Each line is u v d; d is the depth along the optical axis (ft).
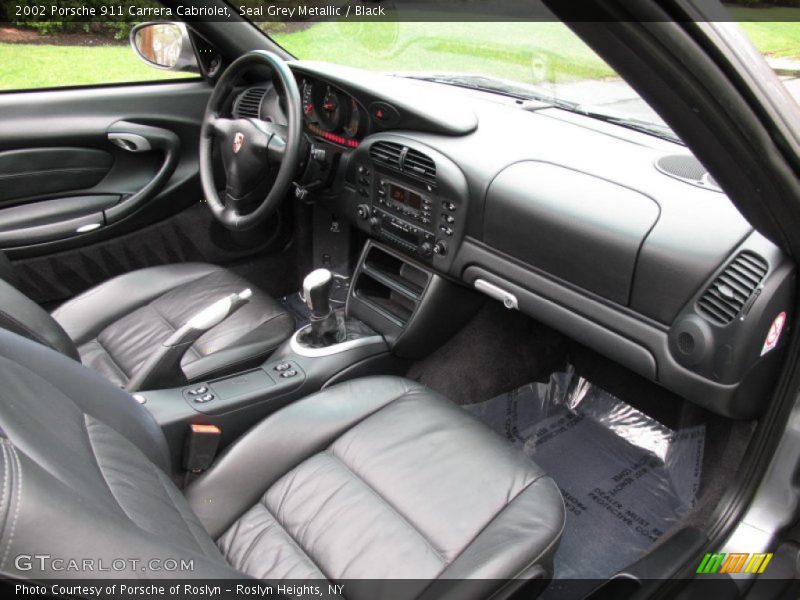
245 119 6.27
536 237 5.51
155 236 7.77
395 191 6.64
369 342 6.47
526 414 7.11
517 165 5.69
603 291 5.16
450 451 4.53
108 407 3.57
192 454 4.38
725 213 4.51
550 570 3.96
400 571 3.80
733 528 4.27
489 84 7.16
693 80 2.59
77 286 7.46
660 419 6.52
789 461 4.30
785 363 4.32
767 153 2.98
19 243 6.92
